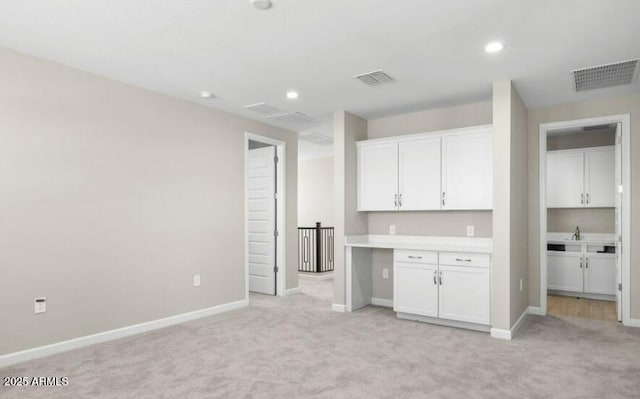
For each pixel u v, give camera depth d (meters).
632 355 3.30
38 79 3.33
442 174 4.50
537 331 4.02
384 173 4.95
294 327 4.18
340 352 3.38
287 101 4.59
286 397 2.54
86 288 3.60
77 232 3.55
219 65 3.50
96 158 3.71
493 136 3.90
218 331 4.04
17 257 3.18
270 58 3.35
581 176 5.92
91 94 3.68
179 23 2.74
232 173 5.11
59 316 3.41
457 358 3.23
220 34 2.90
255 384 2.74
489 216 4.49
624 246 4.30
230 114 5.11
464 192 4.35
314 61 3.41
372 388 2.67
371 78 3.82
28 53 3.24
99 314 3.68
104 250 3.74
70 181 3.52
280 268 5.94
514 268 3.98
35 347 3.26
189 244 4.54
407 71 3.64
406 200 4.76
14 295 3.15
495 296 3.82
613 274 5.50
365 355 3.30
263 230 6.14
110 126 3.82
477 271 3.98
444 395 2.57
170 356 3.29
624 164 4.32
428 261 4.27
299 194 10.05
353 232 5.09
